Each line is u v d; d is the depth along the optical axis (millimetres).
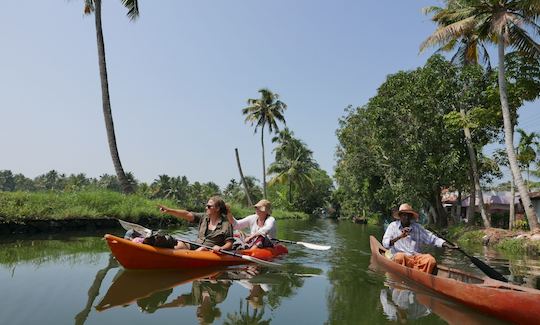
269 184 45781
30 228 9281
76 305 3721
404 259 6027
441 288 4723
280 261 6895
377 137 20734
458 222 21812
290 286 4945
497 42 15516
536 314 3609
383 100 20047
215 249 6008
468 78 18125
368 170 26359
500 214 24094
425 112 18516
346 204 39969
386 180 26375
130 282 4711
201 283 4840
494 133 19094
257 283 5012
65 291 4176
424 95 18391
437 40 14789
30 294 4000
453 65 18422
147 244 5512
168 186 65750
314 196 53781
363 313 3893
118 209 12133
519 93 16609
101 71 14617
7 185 112000
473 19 14469
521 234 13047
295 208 52656
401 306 4207
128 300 3957
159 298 4074
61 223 10016
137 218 12297
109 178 87250
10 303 3682
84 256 6355
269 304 4055
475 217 23656
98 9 14633
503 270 7414
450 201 32875
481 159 21703
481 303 4043
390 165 22125
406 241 6359
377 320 3689
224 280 5074
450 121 17391
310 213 54812
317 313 3818
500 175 22281
